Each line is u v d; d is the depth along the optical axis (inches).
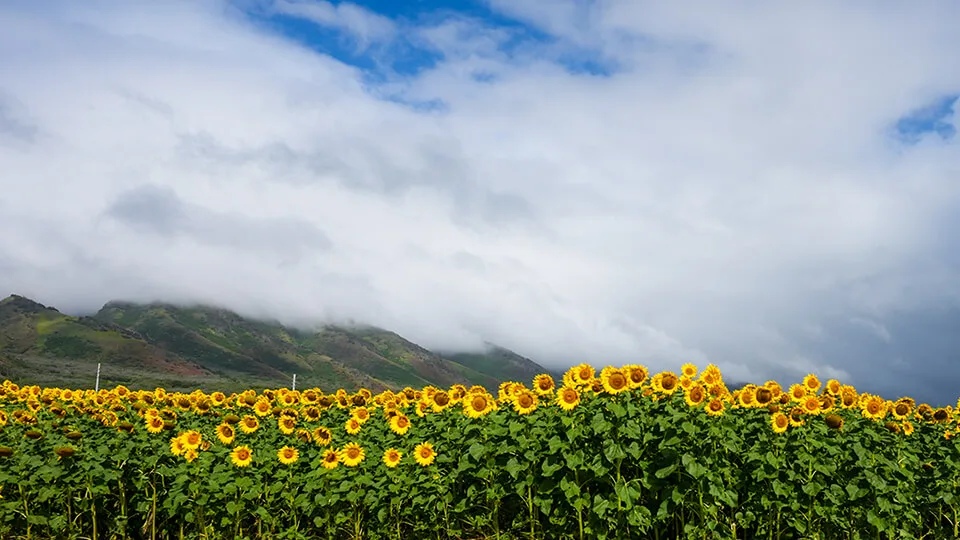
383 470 412.8
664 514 338.0
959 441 404.8
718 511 355.3
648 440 342.6
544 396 397.1
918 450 408.5
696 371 425.7
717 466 344.5
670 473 338.0
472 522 392.5
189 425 500.4
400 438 453.1
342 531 429.4
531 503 370.9
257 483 413.1
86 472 411.8
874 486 346.3
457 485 411.8
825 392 433.1
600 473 334.0
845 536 371.6
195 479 414.0
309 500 412.8
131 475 434.6
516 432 367.9
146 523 426.9
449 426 440.1
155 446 449.7
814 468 350.9
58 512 427.5
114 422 493.7
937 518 395.2
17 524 421.4
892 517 359.6
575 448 347.9
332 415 530.0
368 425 489.1
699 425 344.2
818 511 350.3
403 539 416.8
